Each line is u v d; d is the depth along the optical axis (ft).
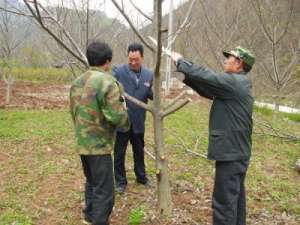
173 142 26.43
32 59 65.00
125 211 15.62
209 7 28.30
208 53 27.02
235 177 12.37
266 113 46.39
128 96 13.14
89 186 14.10
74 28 16.10
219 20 27.61
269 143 27.78
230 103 11.98
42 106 40.68
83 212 14.87
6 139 26.27
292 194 18.22
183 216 15.17
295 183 19.84
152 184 18.28
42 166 20.77
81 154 12.42
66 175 19.60
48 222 14.83
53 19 11.64
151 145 26.11
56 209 15.88
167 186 14.21
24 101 43.57
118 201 16.35
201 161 22.30
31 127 29.94
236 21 27.30
